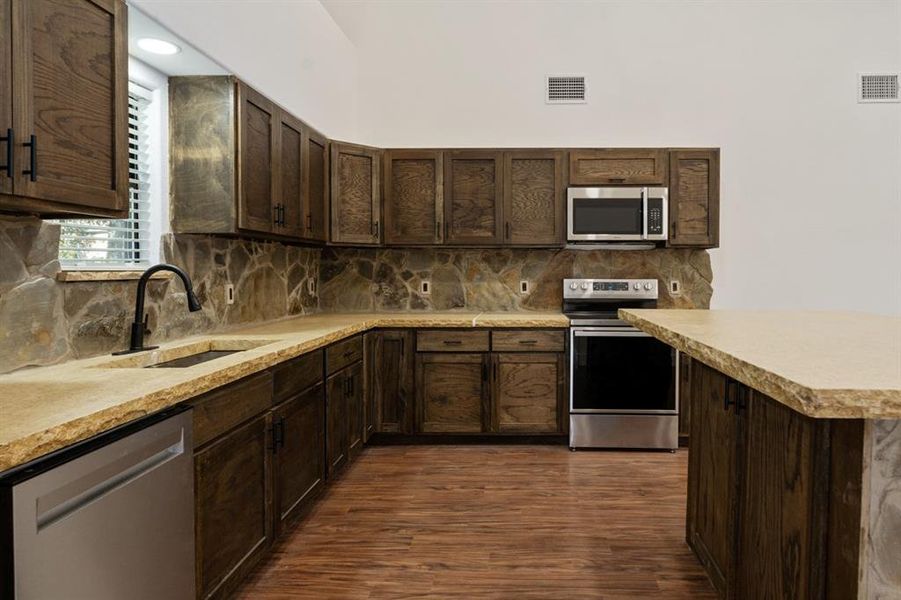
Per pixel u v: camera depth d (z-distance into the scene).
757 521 1.56
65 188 1.47
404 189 3.96
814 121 4.22
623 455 3.55
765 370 1.09
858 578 1.10
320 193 3.62
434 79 4.32
